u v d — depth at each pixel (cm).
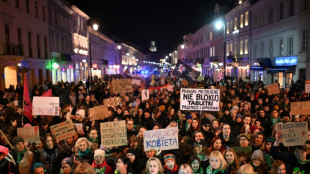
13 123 833
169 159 591
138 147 693
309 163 592
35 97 902
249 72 4075
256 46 3900
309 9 2600
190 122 944
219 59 5612
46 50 3738
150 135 666
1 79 2498
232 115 955
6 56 2448
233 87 2133
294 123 650
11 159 617
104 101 1280
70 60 4556
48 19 3812
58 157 670
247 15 4216
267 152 671
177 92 1683
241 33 4441
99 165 596
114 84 1477
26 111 946
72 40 4956
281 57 3130
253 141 689
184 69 1516
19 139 667
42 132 850
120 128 717
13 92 1816
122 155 693
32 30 3272
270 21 3481
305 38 2720
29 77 3127
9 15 2675
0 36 2511
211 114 1079
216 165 560
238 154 649
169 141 671
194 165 588
